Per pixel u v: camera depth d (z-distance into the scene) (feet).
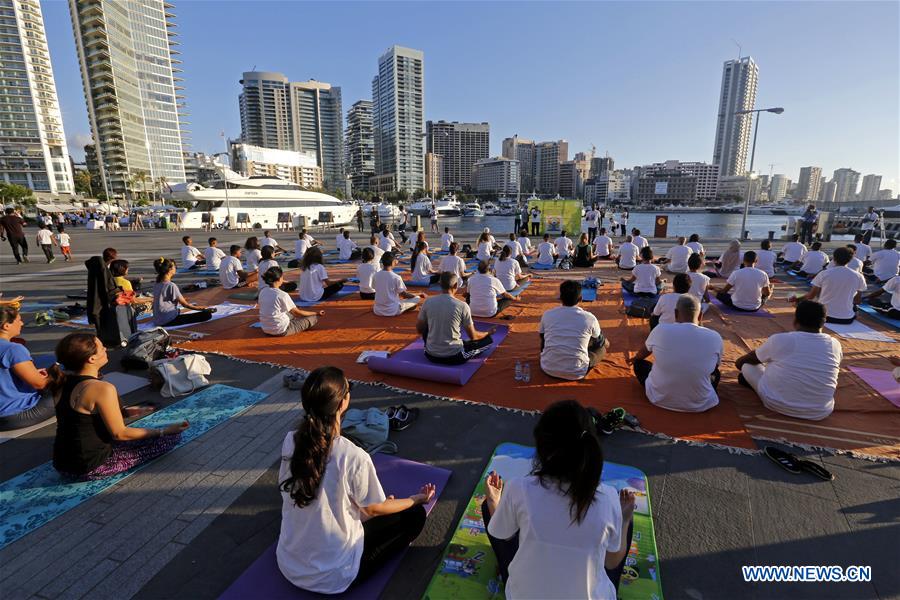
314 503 6.91
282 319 21.47
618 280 37.63
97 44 299.99
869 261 39.24
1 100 346.74
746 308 26.25
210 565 8.21
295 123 494.59
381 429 11.99
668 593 7.62
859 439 12.18
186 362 15.57
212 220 114.42
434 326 16.71
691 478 10.67
